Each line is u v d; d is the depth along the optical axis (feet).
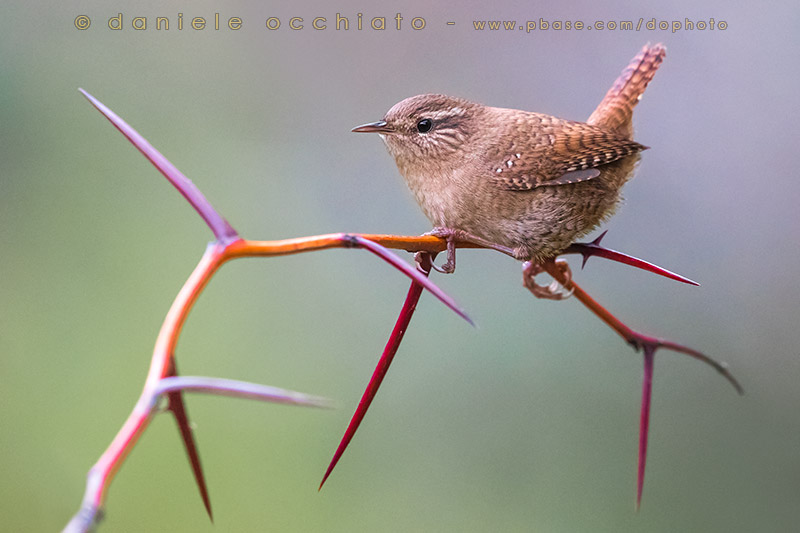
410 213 31.99
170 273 28.68
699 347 30.17
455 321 29.30
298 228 30.81
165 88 31.42
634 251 31.45
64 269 27.91
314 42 33.19
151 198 29.71
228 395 6.29
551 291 15.65
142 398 6.09
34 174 28.78
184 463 25.85
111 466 5.51
